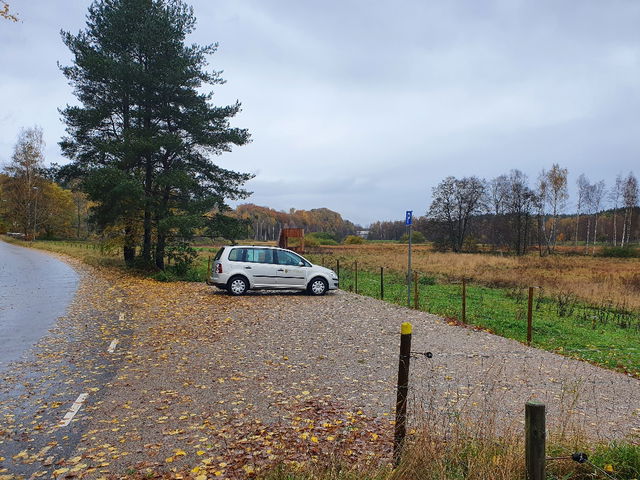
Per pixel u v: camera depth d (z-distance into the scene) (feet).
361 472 13.07
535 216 254.27
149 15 79.25
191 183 77.15
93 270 90.43
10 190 227.61
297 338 33.83
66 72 80.59
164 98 80.48
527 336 34.81
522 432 15.06
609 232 326.44
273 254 57.98
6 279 73.97
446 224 256.93
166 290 62.13
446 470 13.19
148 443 16.53
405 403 14.08
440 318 41.96
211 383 23.49
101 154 80.84
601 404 20.94
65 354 29.30
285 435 16.97
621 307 57.47
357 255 166.09
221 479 13.84
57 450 16.08
